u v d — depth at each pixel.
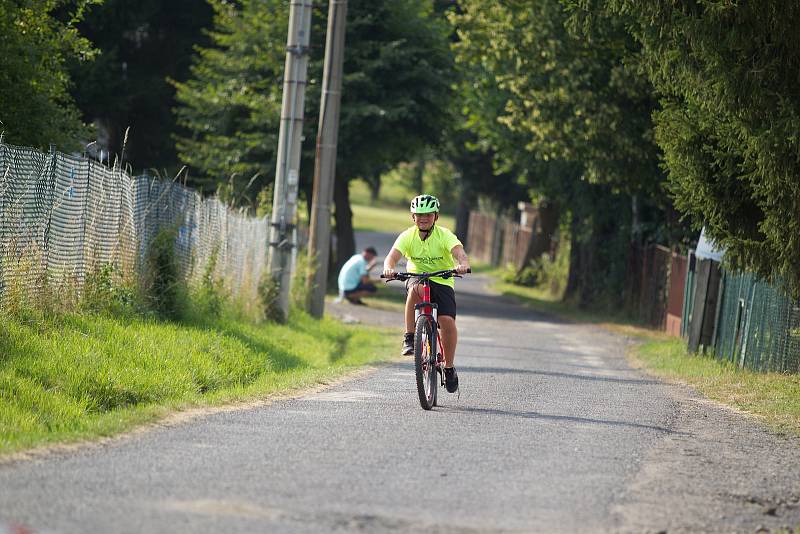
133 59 124.25
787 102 40.19
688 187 47.91
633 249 107.88
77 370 34.44
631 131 80.94
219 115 116.25
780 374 51.62
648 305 100.62
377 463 25.70
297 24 66.19
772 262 45.84
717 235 48.31
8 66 47.47
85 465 23.88
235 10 122.75
